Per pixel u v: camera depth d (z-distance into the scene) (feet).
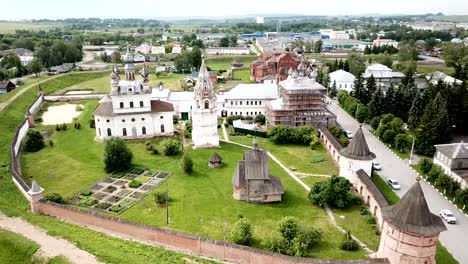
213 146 360.89
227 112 462.60
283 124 406.82
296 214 243.81
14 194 262.47
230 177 297.12
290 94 400.06
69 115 478.59
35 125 432.66
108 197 263.29
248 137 393.91
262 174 256.73
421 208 172.35
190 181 289.53
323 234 220.64
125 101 371.97
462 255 204.13
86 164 320.29
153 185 281.74
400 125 373.40
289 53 627.46
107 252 191.93
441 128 338.75
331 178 255.50
